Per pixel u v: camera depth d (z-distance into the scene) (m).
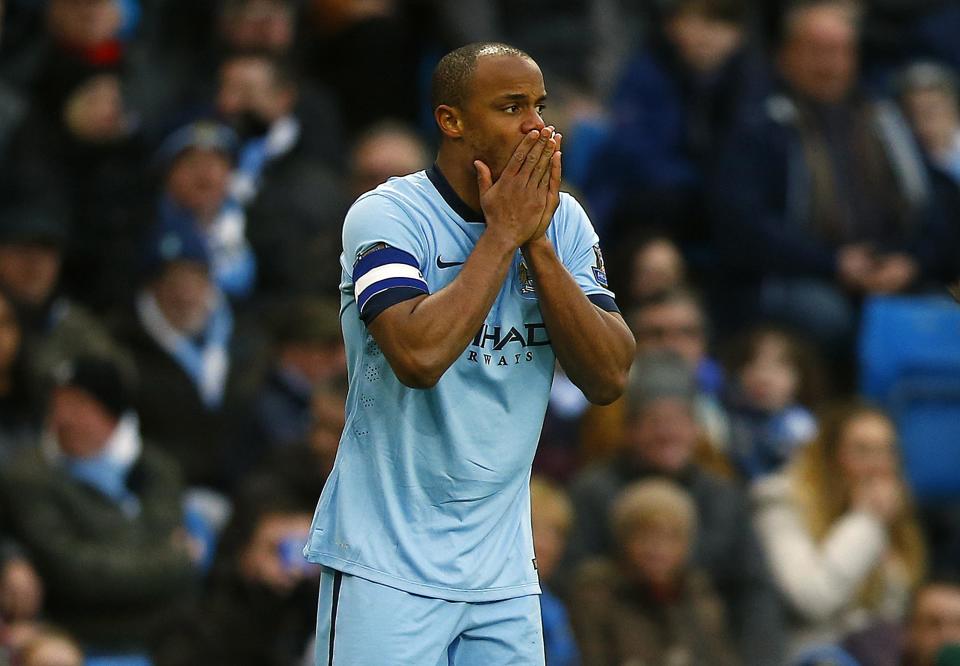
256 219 34.09
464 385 13.92
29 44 37.47
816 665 25.88
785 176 34.06
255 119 35.84
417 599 13.84
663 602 25.83
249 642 24.62
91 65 35.38
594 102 41.28
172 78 39.41
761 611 26.91
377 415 14.05
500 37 41.97
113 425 27.06
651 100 36.31
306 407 30.05
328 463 25.81
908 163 34.75
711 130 36.00
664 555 25.58
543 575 25.73
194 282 30.84
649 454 27.38
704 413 29.94
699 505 27.31
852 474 28.27
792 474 28.58
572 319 13.69
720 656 25.62
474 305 13.23
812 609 27.47
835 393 33.19
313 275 33.31
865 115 34.97
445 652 14.04
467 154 13.84
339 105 39.75
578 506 27.33
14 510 26.38
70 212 34.53
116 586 26.27
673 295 31.48
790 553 27.66
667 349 30.58
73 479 26.66
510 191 13.46
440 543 13.96
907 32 42.44
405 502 13.96
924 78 36.78
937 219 34.53
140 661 25.91
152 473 27.48
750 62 35.97
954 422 32.09
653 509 25.64
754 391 30.94
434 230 13.91
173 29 40.16
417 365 13.16
